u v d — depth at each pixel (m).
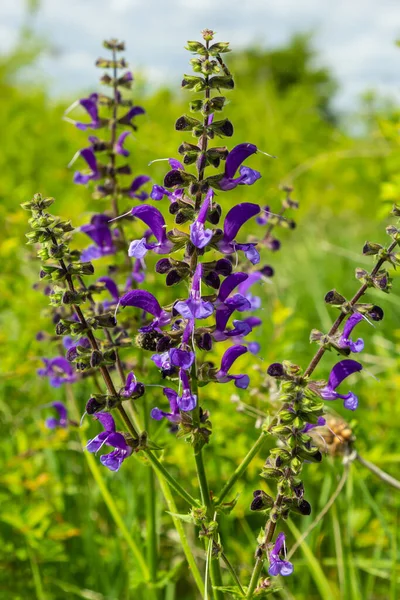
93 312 0.73
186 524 0.91
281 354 1.02
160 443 0.83
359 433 0.93
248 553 0.89
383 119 1.11
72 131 1.89
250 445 0.91
